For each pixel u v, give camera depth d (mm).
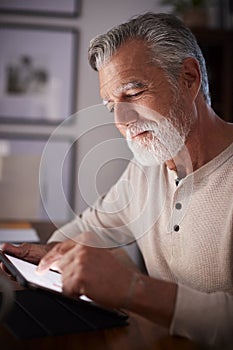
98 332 523
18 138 2742
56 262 607
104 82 746
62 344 482
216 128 852
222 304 532
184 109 777
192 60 785
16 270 584
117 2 2773
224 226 747
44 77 2758
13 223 1736
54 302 612
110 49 726
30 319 545
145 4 2783
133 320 574
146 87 727
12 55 2732
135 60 722
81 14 2766
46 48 2750
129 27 744
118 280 531
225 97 2420
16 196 2066
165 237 838
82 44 2770
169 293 538
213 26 2729
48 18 2748
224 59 2410
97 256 543
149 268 926
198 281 780
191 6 2508
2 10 2707
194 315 521
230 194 762
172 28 766
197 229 775
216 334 520
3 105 2734
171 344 503
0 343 479
